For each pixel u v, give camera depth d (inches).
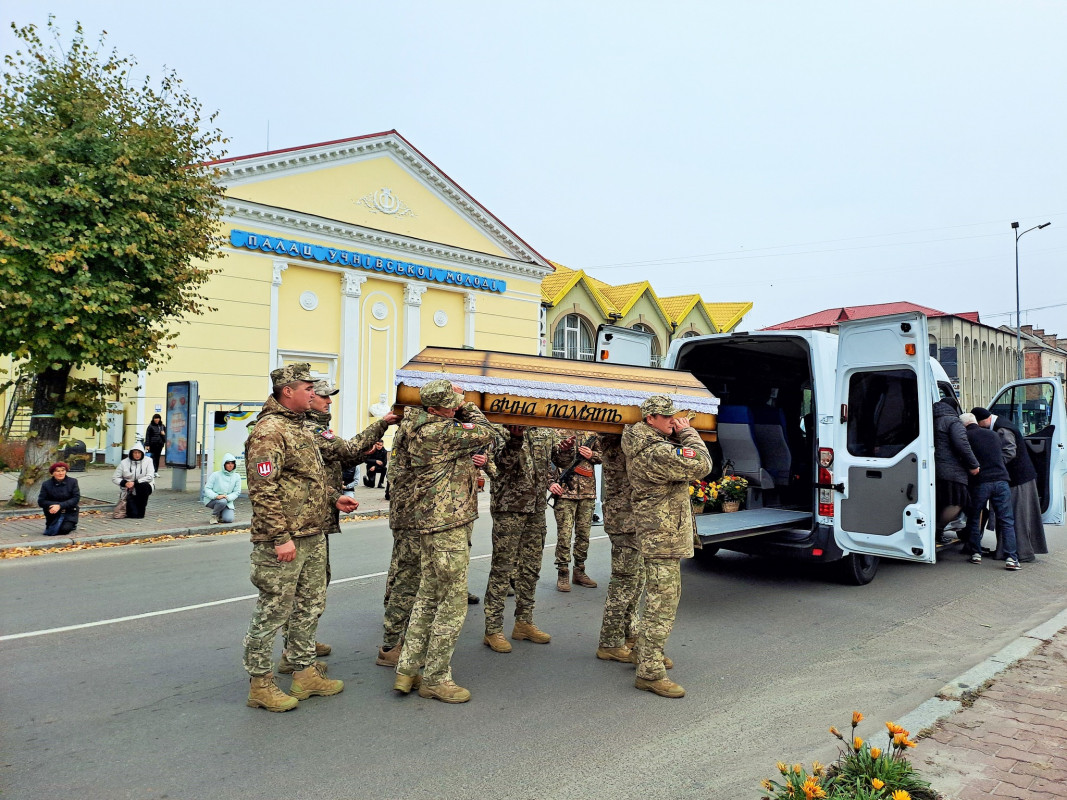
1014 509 334.0
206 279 495.5
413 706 163.0
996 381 1936.5
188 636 212.5
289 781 128.5
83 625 223.0
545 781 129.7
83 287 410.0
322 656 195.6
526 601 213.5
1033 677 180.1
